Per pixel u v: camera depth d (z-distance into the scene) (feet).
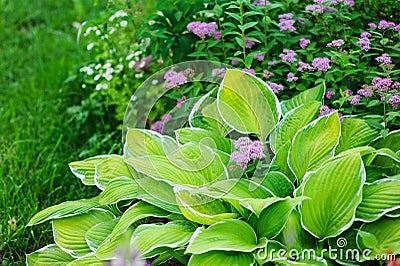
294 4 7.79
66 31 10.83
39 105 9.30
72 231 6.70
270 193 6.46
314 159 6.58
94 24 8.53
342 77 7.05
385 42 6.91
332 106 7.35
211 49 7.83
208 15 7.77
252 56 7.16
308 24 7.49
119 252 6.18
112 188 6.71
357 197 6.11
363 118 6.98
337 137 6.59
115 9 8.38
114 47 8.69
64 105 9.33
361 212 6.16
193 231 6.37
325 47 7.45
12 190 8.00
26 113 9.20
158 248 6.30
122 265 5.77
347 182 6.16
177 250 6.40
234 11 7.70
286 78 7.52
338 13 7.26
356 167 6.17
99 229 6.61
